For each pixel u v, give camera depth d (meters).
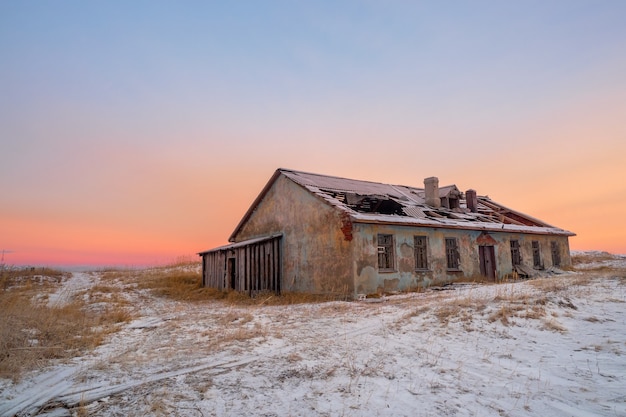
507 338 7.02
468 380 5.10
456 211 22.30
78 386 5.05
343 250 15.22
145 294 19.20
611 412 4.03
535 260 23.55
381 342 7.18
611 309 8.59
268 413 4.15
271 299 15.83
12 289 19.05
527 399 4.44
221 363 6.02
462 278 18.42
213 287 22.14
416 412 4.14
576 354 5.95
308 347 6.90
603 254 36.69
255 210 21.97
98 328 9.09
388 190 23.27
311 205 17.28
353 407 4.28
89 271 35.53
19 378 5.34
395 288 15.91
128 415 4.13
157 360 6.25
